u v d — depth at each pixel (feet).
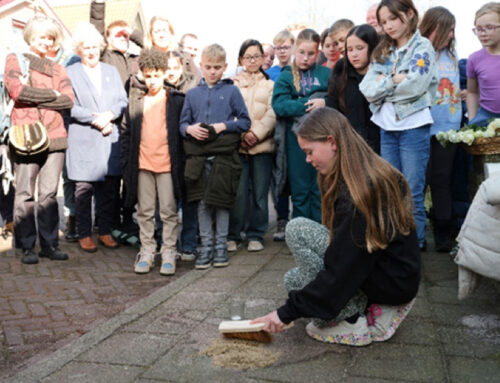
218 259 13.51
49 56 15.21
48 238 14.88
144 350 8.27
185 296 11.06
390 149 13.30
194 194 13.23
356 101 13.91
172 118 13.52
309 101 14.51
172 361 7.82
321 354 7.88
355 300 8.16
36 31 14.14
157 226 16.12
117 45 17.46
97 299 11.66
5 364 8.37
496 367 7.28
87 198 15.83
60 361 7.93
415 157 12.90
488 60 13.38
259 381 7.07
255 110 15.20
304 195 15.12
